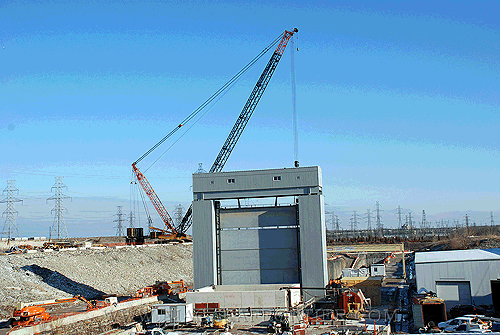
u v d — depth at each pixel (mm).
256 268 77688
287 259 76938
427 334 46562
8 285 77188
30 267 90375
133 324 64562
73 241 169000
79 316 60594
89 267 103188
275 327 56094
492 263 63906
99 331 61531
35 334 53281
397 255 173250
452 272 65188
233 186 76688
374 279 75812
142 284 105500
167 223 172375
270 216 78562
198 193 77812
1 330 52844
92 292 88625
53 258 100250
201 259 76312
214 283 75562
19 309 57969
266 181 75750
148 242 174375
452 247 163875
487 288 63594
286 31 130500
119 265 112938
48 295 79000
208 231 76688
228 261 78625
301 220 73688
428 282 65938
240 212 79562
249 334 55562
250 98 133875
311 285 72000
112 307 67062
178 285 95938
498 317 56719
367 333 51250
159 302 77875
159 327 60812
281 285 72375
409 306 70438
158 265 126500
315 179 74312
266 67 132125
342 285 71438
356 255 166125
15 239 132250
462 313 58656
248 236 78750
